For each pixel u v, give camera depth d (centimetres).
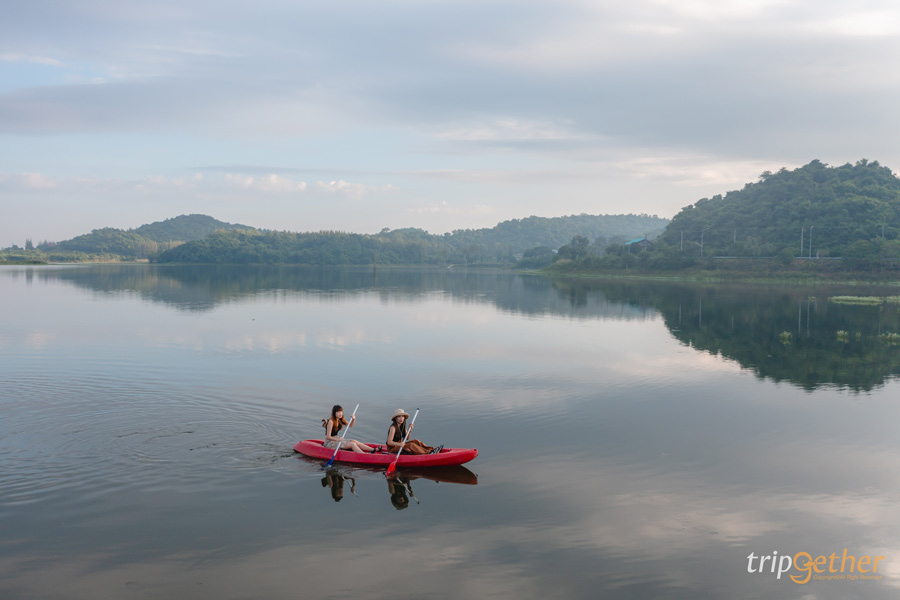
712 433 1496
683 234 16825
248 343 2798
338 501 1065
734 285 9144
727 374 2230
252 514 1005
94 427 1423
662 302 5616
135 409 1591
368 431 1472
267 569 840
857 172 17450
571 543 929
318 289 7000
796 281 10169
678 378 2148
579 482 1171
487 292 6950
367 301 5372
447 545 916
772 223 15662
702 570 861
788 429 1534
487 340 3023
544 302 5538
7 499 1036
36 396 1723
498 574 838
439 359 2464
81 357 2372
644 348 2816
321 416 1573
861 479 1204
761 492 1134
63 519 970
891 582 841
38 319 3647
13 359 2319
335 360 2400
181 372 2105
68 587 789
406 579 821
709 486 1159
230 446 1315
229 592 784
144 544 899
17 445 1287
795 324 3872
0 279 8481
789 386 2036
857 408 1748
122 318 3738
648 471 1235
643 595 795
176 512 1005
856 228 12794
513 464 1266
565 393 1905
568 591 800
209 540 916
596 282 10100
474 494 1106
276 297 5659
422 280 10188
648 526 989
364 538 934
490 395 1862
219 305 4709
